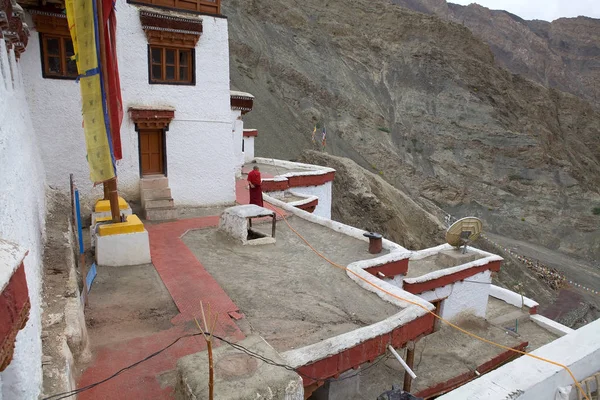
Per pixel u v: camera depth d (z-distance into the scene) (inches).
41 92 441.1
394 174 2196.1
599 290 1604.3
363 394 365.1
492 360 414.3
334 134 2222.0
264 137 1790.1
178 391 182.5
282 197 707.4
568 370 179.0
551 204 2279.8
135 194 518.6
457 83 2704.2
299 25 2706.7
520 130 2672.2
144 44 486.3
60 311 226.8
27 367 141.5
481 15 5964.6
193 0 510.9
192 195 558.3
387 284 331.6
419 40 2913.4
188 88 524.7
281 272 361.1
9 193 177.8
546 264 1771.7
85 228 438.3
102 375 216.5
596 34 6392.7
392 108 2635.3
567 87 5595.5
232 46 2178.9
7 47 274.2
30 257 202.8
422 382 378.3
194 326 269.4
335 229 486.3
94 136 328.8
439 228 1546.5
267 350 201.6
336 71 2593.5
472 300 480.1
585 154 3058.6
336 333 268.7
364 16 3043.8
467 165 2421.3
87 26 305.7
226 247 418.3
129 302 296.5
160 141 527.8
